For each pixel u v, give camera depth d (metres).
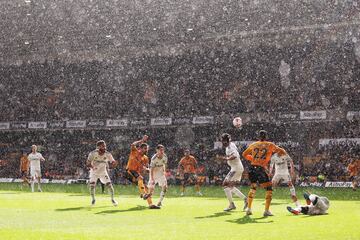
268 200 14.05
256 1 47.59
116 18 53.03
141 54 52.88
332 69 45.72
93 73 55.06
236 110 48.84
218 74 50.34
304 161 42.66
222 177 41.12
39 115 56.25
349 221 12.73
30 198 22.28
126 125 51.88
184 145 49.91
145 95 53.09
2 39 56.94
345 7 44.53
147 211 15.88
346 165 38.31
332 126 43.97
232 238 9.76
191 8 50.34
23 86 57.47
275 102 47.47
